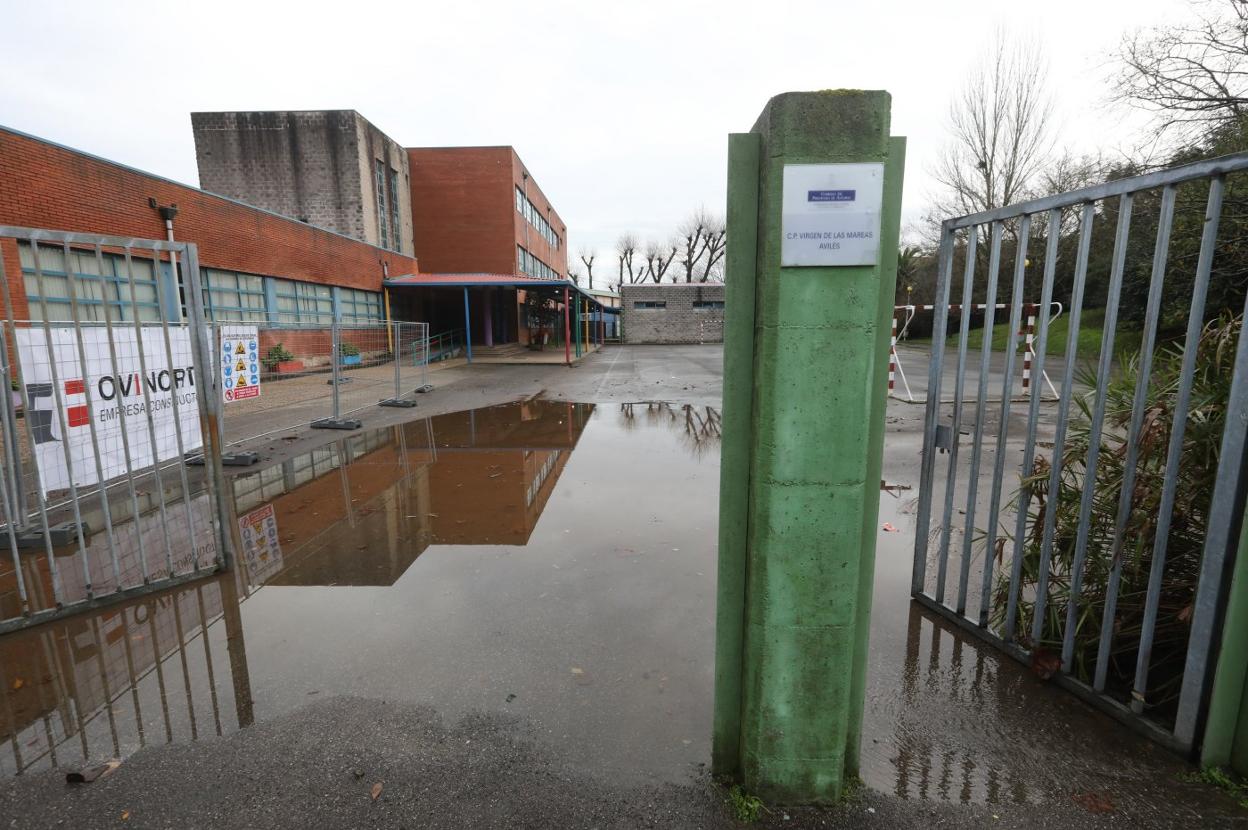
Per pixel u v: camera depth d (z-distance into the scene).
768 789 1.84
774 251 1.53
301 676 2.62
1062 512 2.84
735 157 1.63
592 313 37.94
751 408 1.75
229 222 15.44
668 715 2.32
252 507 5.06
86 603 3.26
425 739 2.20
